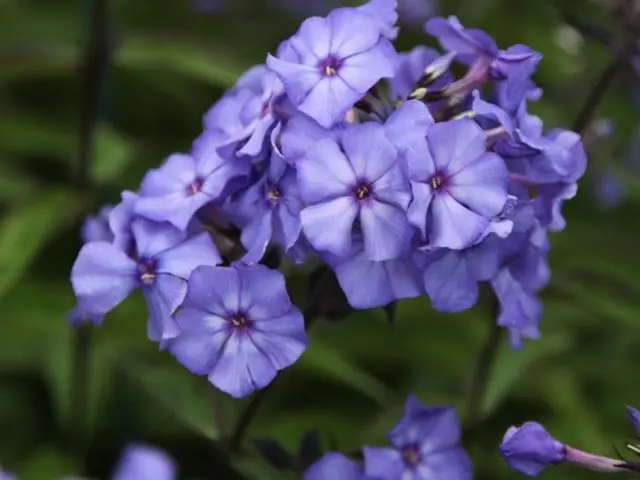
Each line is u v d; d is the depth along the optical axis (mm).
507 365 634
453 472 556
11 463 670
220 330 522
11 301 667
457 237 507
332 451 559
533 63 530
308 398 692
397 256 508
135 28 792
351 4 799
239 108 544
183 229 527
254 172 528
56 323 667
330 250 507
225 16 804
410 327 689
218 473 590
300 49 524
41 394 700
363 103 529
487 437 688
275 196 519
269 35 799
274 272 517
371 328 689
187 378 615
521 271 532
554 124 709
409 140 508
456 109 535
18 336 689
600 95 624
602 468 523
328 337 687
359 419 674
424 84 534
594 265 684
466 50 543
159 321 526
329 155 509
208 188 527
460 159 511
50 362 666
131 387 671
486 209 510
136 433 672
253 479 593
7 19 793
